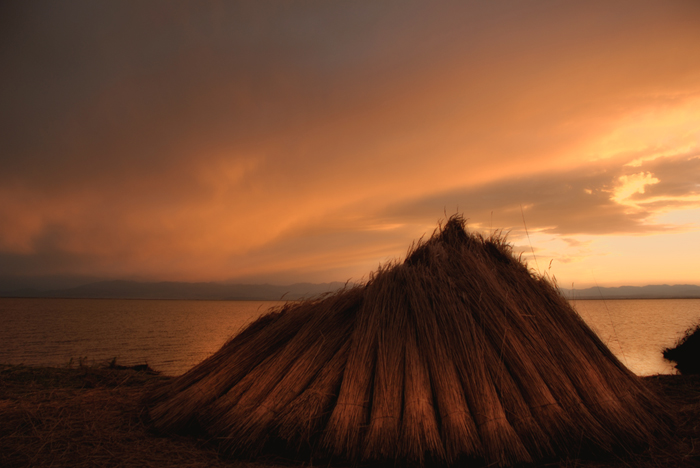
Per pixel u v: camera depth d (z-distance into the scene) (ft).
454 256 17.11
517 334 14.20
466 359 13.29
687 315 199.11
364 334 14.47
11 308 442.50
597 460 11.76
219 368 15.51
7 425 13.28
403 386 13.04
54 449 11.83
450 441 11.31
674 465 11.37
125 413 15.28
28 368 23.62
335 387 13.57
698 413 15.48
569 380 13.39
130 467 11.02
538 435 11.73
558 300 16.46
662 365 47.32
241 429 12.42
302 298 18.39
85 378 21.38
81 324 213.87
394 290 15.79
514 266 17.49
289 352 14.88
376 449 11.31
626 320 149.38
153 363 69.92
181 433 13.58
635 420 12.77
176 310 467.11
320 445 11.84
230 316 319.88
